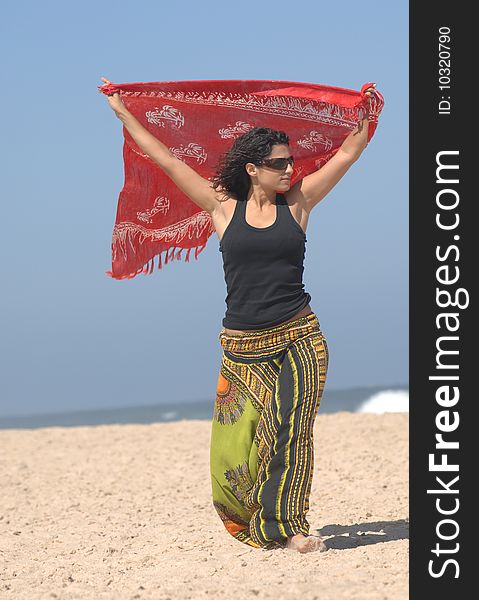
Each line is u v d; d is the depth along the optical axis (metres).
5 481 15.16
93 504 12.63
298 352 7.85
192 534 9.77
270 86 8.59
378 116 8.49
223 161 8.16
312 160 8.70
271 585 6.81
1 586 7.63
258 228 7.86
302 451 7.78
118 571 8.02
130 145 8.84
